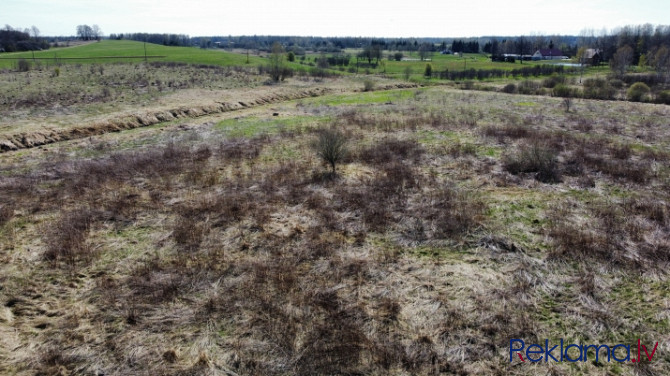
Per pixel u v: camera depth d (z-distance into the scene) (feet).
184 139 53.93
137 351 16.51
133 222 28.43
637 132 57.36
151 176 37.83
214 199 31.86
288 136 54.80
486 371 15.40
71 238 25.34
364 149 47.60
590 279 20.80
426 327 17.79
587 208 30.40
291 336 17.25
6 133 51.29
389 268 22.48
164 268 22.43
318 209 30.19
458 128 60.23
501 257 23.45
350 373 15.33
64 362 15.94
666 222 27.30
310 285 20.80
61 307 19.36
